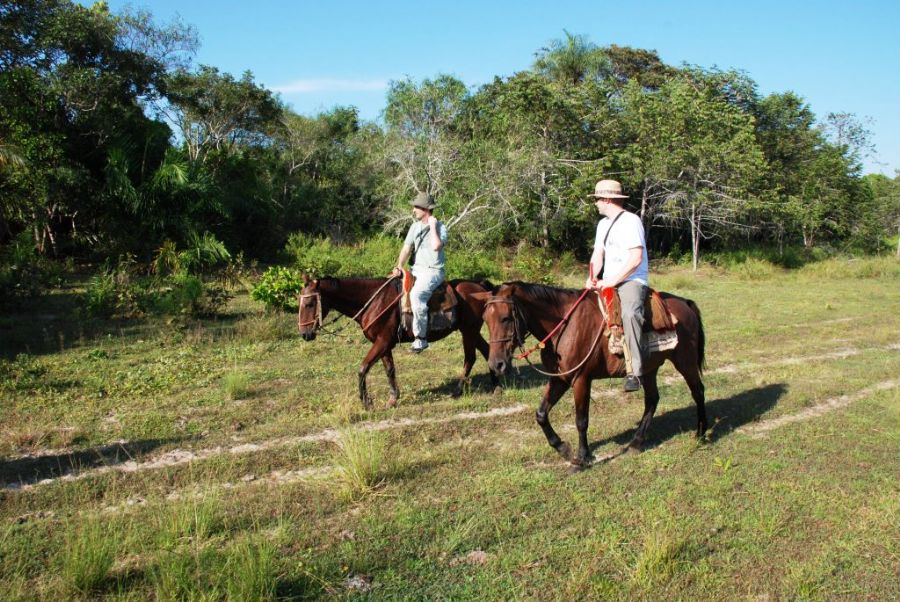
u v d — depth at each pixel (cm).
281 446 628
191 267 2005
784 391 823
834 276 2503
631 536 452
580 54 3206
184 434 668
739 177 2770
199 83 2978
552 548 435
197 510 477
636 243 552
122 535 450
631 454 610
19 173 1880
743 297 1841
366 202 3133
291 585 392
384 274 1997
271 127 3538
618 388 861
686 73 3334
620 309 557
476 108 2944
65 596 376
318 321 750
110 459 600
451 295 780
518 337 551
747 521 470
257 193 2697
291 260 2467
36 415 719
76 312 1338
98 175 2217
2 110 1952
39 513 493
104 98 2223
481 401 787
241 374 834
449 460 596
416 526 467
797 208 2969
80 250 2209
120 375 891
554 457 608
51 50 2222
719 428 689
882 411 741
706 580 397
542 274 2028
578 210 2677
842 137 3594
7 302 1369
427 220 761
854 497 509
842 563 416
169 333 1171
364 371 752
